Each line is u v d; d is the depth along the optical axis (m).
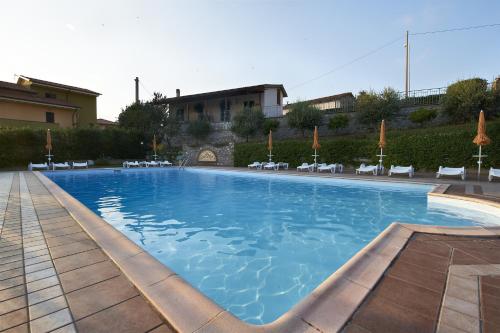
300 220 6.19
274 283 3.27
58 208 5.63
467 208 6.82
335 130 21.83
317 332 1.74
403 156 14.72
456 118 15.95
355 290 2.26
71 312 1.95
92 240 3.59
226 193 10.02
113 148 24.52
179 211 7.13
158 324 1.83
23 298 2.14
